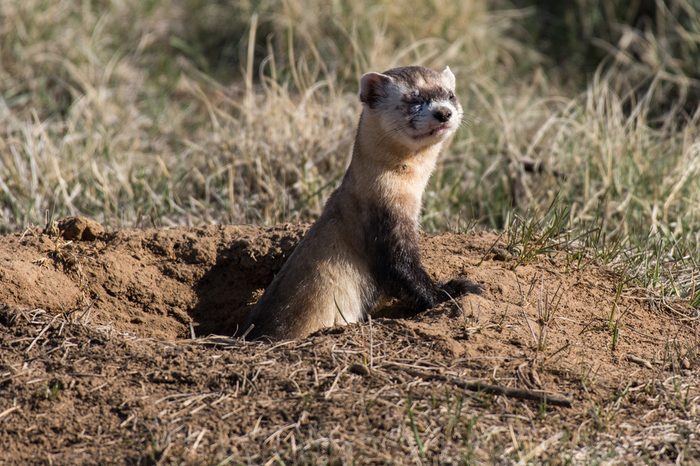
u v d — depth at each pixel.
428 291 11.44
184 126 21.25
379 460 7.96
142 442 8.38
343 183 11.98
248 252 12.93
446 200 16.91
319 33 22.39
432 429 8.38
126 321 12.16
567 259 12.06
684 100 21.22
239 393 9.04
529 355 9.66
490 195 17.11
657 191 15.88
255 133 17.84
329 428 8.39
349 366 9.36
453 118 11.44
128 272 12.53
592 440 8.38
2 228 15.97
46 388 9.05
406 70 11.99
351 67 21.61
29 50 22.33
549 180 16.81
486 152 18.16
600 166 16.64
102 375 9.30
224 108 21.50
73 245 12.80
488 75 22.00
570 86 22.77
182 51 24.20
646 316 11.12
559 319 10.67
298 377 9.23
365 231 11.64
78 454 8.30
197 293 12.77
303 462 7.94
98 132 19.73
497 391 8.96
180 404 8.88
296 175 17.05
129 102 21.92
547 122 17.86
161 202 16.75
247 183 17.14
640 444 8.37
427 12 23.25
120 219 16.33
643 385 9.33
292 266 11.67
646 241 13.61
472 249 12.58
